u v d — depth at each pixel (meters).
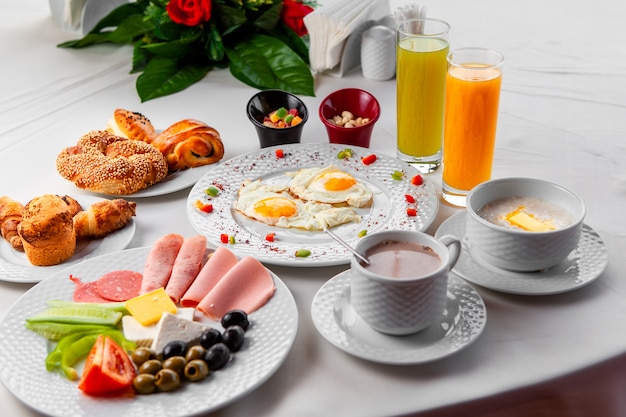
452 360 0.83
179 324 0.84
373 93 1.33
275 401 0.80
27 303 0.89
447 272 0.83
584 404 0.83
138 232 1.02
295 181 1.07
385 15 1.41
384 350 0.83
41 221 0.95
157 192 1.08
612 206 1.03
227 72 1.40
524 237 0.88
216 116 1.27
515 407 0.81
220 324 0.87
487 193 0.95
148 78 1.35
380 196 1.06
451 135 1.03
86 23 1.55
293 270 0.95
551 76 1.35
